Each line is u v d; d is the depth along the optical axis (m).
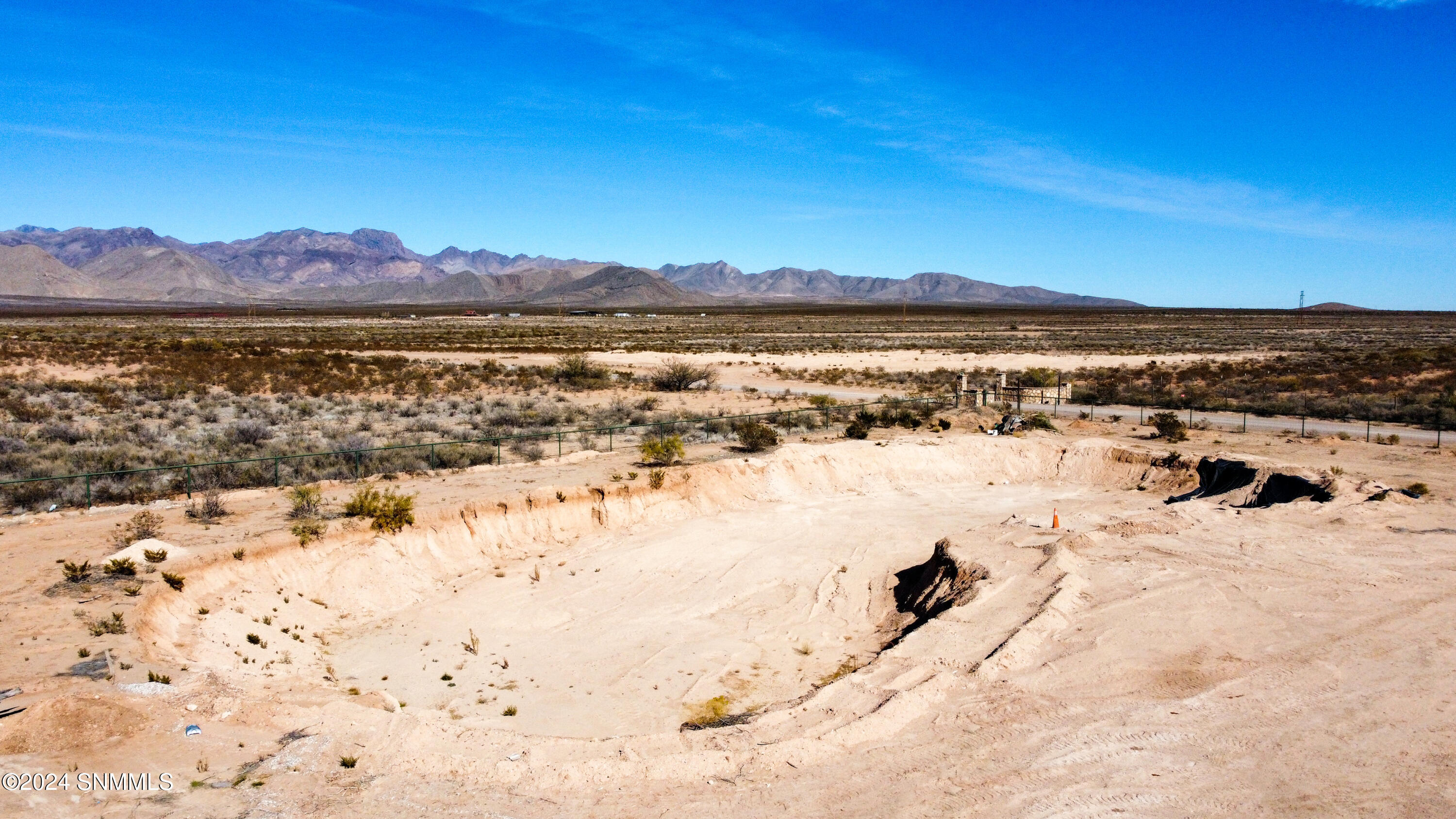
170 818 10.11
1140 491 33.72
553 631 19.64
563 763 12.19
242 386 56.56
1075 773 12.34
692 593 22.11
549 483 28.58
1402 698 14.50
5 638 14.93
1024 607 18.70
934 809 11.40
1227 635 17.33
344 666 17.42
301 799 10.83
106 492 25.75
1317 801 11.66
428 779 11.61
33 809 9.98
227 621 17.95
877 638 19.58
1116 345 113.06
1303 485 29.02
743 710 15.54
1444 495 28.34
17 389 50.22
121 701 12.69
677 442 32.94
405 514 23.27
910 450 36.59
